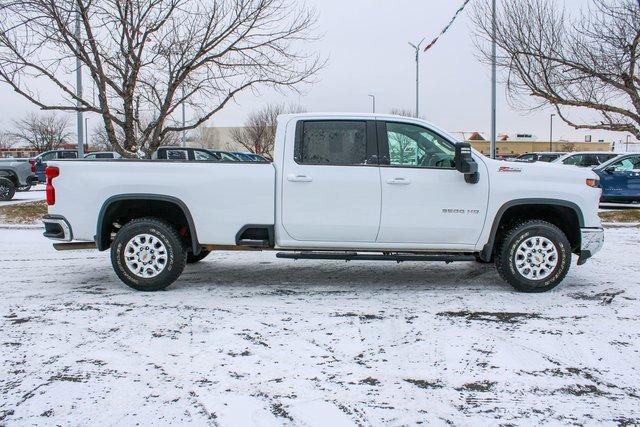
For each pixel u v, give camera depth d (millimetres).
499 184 5891
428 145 5988
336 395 3537
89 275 7043
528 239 5906
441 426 3160
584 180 5996
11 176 18828
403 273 7129
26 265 7773
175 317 5109
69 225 5953
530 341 4480
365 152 5910
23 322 4965
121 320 5016
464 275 6996
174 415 3273
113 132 12266
